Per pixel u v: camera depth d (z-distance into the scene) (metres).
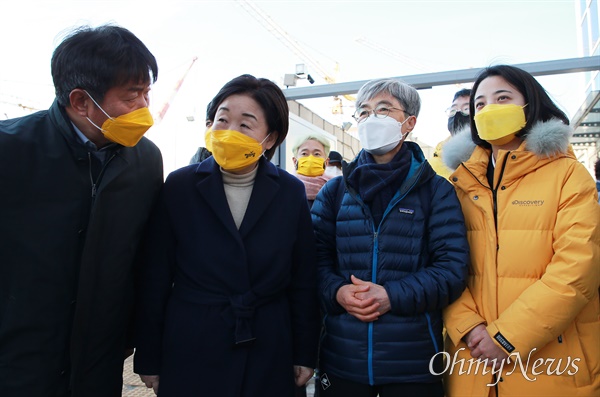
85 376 1.50
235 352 1.51
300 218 1.78
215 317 1.53
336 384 1.69
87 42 1.39
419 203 1.76
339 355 1.68
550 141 1.63
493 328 1.54
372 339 1.61
